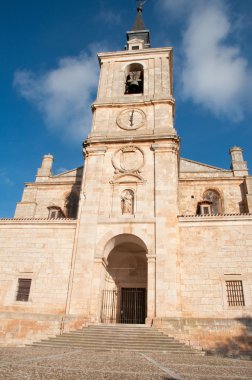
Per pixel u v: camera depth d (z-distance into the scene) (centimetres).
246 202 2919
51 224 2327
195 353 1606
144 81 2991
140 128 2678
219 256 2047
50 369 674
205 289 1972
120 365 843
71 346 1623
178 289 1983
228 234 2095
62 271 2159
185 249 2111
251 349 1698
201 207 2962
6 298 2120
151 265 2083
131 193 2402
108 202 2373
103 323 1986
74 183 3359
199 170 3350
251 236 2059
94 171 2502
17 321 1942
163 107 2744
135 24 3853
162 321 1841
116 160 2545
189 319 1830
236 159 3306
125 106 2827
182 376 652
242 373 770
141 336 1720
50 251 2239
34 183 3400
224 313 1886
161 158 2469
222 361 1216
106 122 2761
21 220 2361
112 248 2369
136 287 2475
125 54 3180
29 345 1719
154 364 909
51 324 1919
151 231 2200
